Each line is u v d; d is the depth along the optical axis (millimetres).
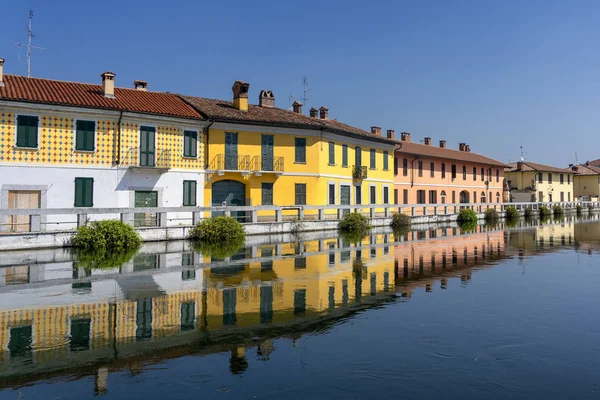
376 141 39156
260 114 31359
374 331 7543
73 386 5453
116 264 14242
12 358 6289
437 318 8312
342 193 35406
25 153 21844
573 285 11328
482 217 43750
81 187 23219
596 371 5965
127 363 6152
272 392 5324
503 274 12883
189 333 7391
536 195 66500
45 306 8969
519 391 5383
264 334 7367
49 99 22422
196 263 14547
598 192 79625
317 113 40250
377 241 22250
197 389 5395
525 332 7531
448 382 5617
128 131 24641
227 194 29531
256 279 11883
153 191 25594
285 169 31078
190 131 27094
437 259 15820
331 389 5406
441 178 49781
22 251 17031
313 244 20594
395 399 5172
